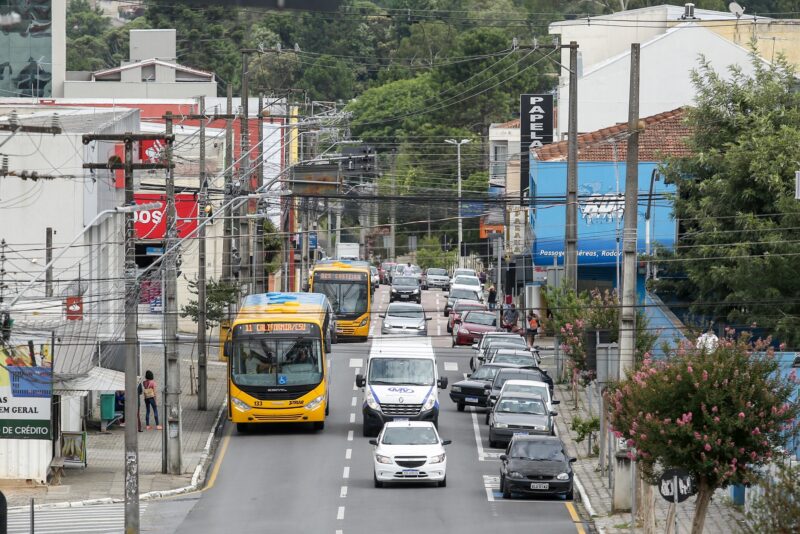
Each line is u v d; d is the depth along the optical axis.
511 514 86.94
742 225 123.00
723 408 67.06
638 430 69.50
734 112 133.12
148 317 146.12
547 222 168.12
